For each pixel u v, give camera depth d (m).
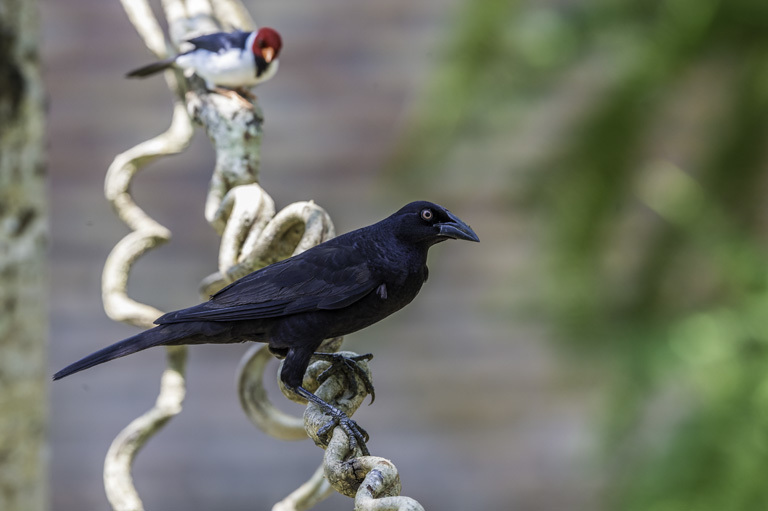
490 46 8.73
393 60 16.36
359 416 15.41
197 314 4.85
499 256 14.59
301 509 5.27
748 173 8.41
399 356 15.35
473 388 15.28
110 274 5.62
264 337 5.02
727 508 7.01
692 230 8.27
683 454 7.29
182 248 15.71
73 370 4.69
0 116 6.21
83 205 15.70
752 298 7.86
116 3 16.20
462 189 9.82
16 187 6.30
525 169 8.73
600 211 8.42
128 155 5.88
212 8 6.61
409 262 5.03
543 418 15.19
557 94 8.91
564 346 8.42
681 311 8.34
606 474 7.97
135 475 15.34
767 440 7.12
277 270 4.97
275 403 14.17
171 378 5.53
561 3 9.06
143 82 16.06
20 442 6.36
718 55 8.50
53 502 15.06
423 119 9.02
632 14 8.70
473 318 15.09
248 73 5.75
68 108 15.89
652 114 8.48
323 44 16.38
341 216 15.91
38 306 6.47
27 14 6.33
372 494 3.46
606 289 8.48
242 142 5.46
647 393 7.93
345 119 16.20
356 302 4.98
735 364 7.58
